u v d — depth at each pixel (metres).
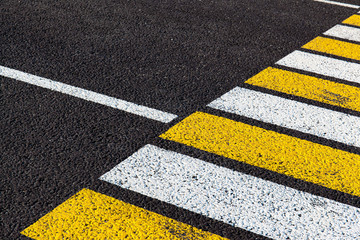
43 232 2.32
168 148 3.05
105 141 3.10
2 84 3.80
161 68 4.24
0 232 2.32
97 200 2.55
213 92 3.84
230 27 5.38
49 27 5.13
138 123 3.33
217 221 2.45
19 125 3.24
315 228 2.43
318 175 2.85
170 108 3.56
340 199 2.65
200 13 5.82
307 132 3.32
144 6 6.00
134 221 2.41
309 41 5.06
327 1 6.59
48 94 3.68
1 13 5.51
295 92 3.90
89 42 4.76
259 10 6.04
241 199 2.61
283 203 2.60
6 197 2.55
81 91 3.75
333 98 3.83
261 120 3.44
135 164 2.87
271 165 2.92
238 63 4.43
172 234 2.35
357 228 2.45
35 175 2.74
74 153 2.96
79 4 5.96
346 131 3.35
